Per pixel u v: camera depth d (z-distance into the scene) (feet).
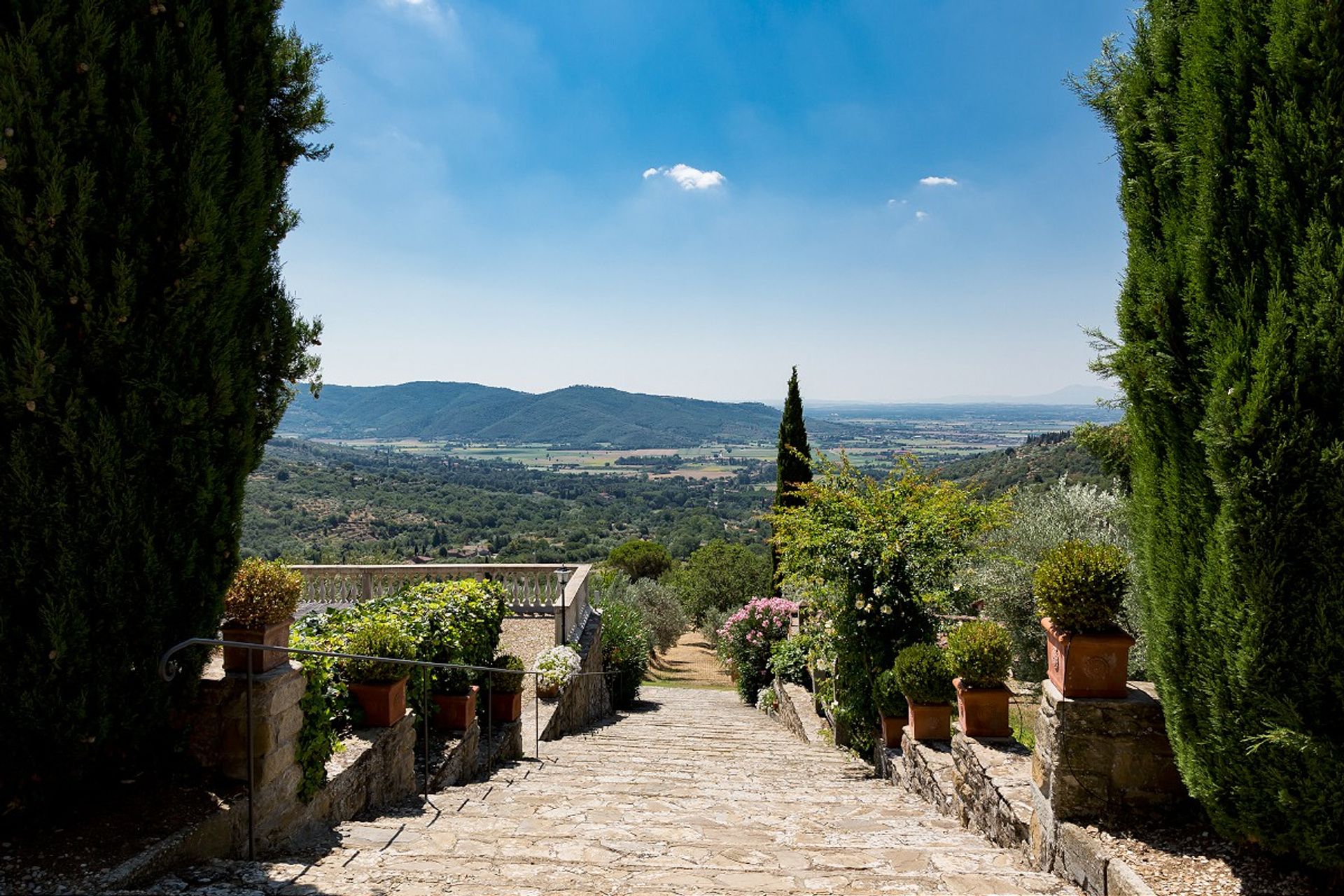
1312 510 8.44
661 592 89.04
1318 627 8.44
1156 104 11.05
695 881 11.86
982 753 16.33
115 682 10.46
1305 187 8.75
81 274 9.71
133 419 10.30
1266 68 9.23
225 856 11.47
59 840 10.21
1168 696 10.52
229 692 12.28
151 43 10.53
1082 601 12.11
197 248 10.69
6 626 9.50
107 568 10.09
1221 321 9.42
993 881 11.80
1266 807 9.19
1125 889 9.94
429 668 20.45
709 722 44.04
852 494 27.35
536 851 13.62
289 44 13.10
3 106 9.11
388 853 12.94
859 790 21.61
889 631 26.22
